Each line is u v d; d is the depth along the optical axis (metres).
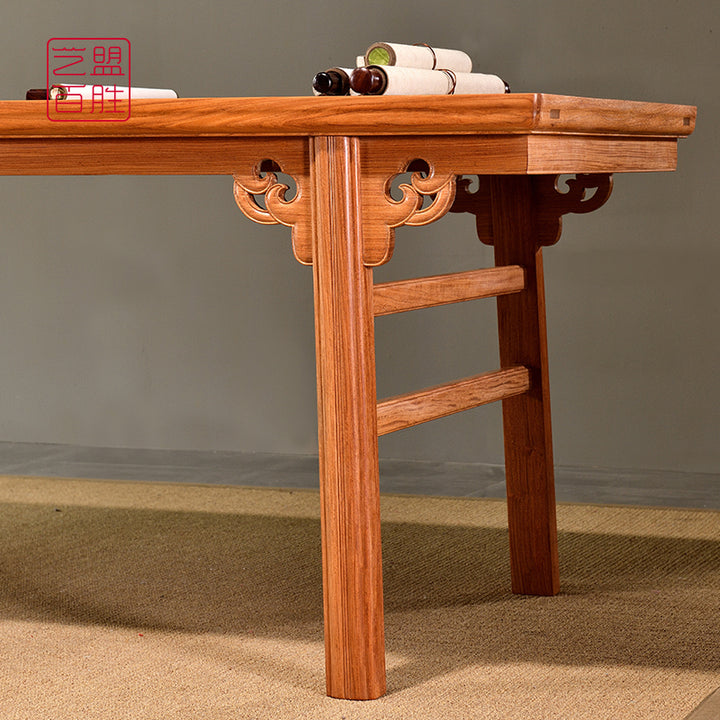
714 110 4.14
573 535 3.23
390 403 2.11
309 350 4.72
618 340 4.32
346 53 4.57
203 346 4.86
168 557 3.02
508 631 2.38
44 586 2.76
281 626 2.45
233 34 4.70
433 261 4.53
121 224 4.91
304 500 3.78
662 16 4.18
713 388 4.21
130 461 4.64
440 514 3.52
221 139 2.02
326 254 1.98
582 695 2.02
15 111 2.05
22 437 5.13
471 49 4.41
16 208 5.03
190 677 2.15
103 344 4.98
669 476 4.16
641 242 4.26
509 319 2.65
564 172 1.96
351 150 1.96
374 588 2.04
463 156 1.88
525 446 2.62
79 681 2.14
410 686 2.08
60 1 4.89
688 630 2.37
